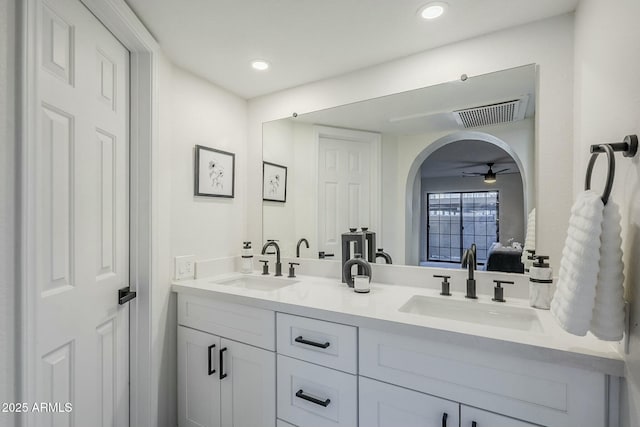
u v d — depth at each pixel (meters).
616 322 0.74
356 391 1.15
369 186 1.81
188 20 1.34
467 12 1.28
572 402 0.85
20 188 0.82
